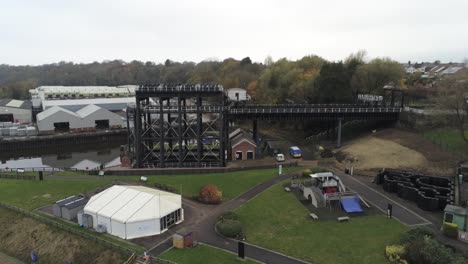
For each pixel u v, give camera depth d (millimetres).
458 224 37906
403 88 109875
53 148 114938
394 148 71125
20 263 41781
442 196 45688
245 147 76188
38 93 183375
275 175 61875
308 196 49344
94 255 38719
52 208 50312
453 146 65750
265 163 72250
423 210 45125
